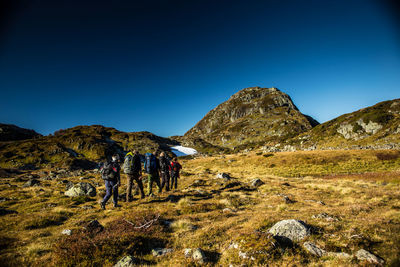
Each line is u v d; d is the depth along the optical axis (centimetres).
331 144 9131
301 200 1172
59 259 438
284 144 12269
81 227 661
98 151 11125
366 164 4022
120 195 1207
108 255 467
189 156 16262
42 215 838
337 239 495
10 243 546
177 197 1146
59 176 3108
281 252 441
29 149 9512
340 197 1282
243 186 1666
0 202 1179
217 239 557
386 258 396
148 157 1162
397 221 600
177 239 577
